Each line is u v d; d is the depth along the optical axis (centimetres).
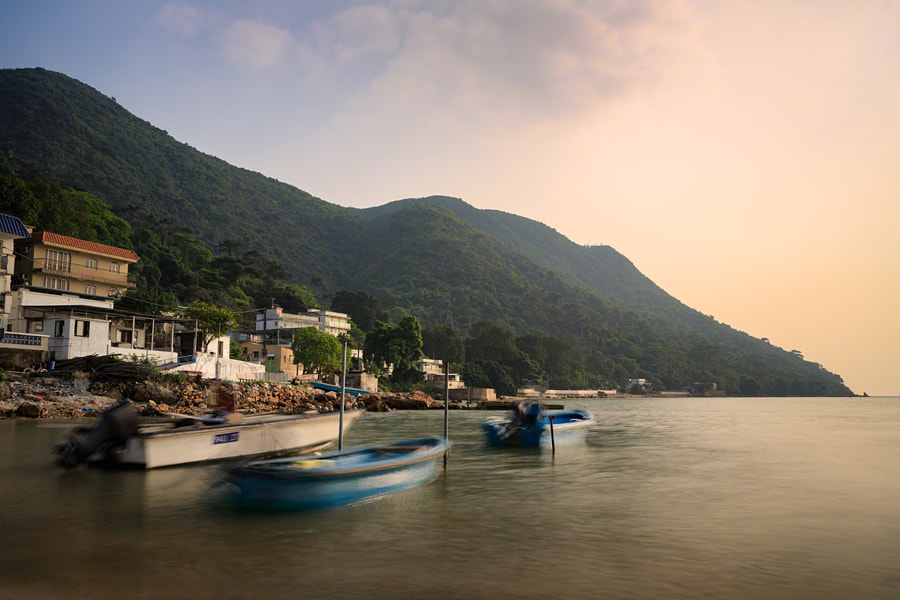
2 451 2575
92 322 5238
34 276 6444
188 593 1017
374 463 1752
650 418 7356
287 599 991
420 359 14075
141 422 2314
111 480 1970
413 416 6744
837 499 1923
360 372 10062
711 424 6094
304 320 12325
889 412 9900
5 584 1056
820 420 7150
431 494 1914
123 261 7262
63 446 2092
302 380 8356
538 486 2094
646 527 1514
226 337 7231
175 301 8750
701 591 1062
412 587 1055
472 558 1227
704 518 1625
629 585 1086
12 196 8319
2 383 4325
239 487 1568
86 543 1309
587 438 4091
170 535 1374
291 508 1573
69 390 4600
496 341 18362
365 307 18850
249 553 1241
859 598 1041
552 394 18988
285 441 2431
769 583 1109
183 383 5388
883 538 1432
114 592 1021
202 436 2198
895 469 2647
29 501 1698
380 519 1550
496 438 3284
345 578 1098
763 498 1927
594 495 1941
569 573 1146
